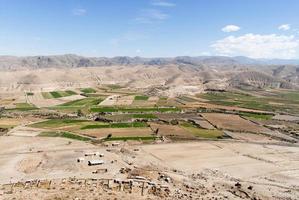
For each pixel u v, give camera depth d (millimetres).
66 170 101062
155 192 77312
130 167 104812
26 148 128250
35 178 92188
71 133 152125
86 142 138375
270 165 114125
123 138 144625
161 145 135875
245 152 129000
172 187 83438
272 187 92812
